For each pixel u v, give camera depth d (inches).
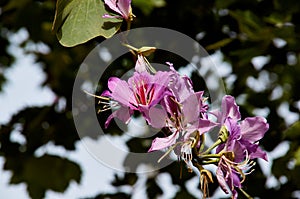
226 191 48.9
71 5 51.2
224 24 77.9
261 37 77.3
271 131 82.4
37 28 88.0
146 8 73.9
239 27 77.0
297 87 88.9
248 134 49.8
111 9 50.9
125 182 88.4
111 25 50.7
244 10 76.4
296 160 79.9
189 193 82.7
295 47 78.8
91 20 50.9
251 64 86.8
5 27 91.7
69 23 51.0
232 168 49.3
